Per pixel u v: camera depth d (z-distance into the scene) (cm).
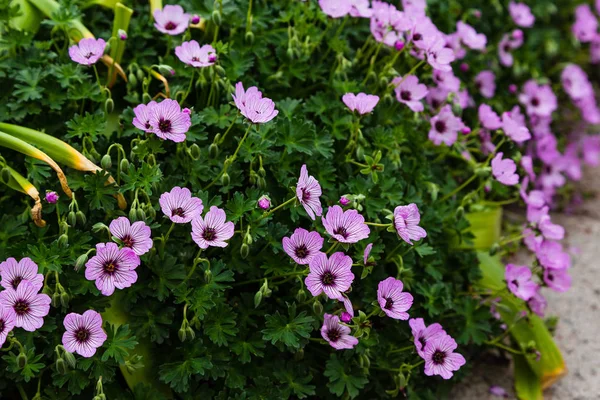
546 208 90
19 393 80
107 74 88
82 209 81
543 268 90
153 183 78
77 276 77
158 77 83
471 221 96
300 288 79
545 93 112
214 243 75
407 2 96
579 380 95
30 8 88
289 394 80
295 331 78
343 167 87
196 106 86
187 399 78
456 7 108
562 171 119
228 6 90
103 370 76
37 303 73
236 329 78
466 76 109
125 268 74
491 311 93
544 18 124
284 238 75
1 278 75
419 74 99
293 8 91
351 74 93
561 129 126
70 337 73
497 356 96
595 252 110
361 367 81
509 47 114
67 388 78
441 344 79
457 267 91
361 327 77
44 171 80
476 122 108
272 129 82
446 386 90
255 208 79
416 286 86
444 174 97
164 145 84
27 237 80
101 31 92
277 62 92
